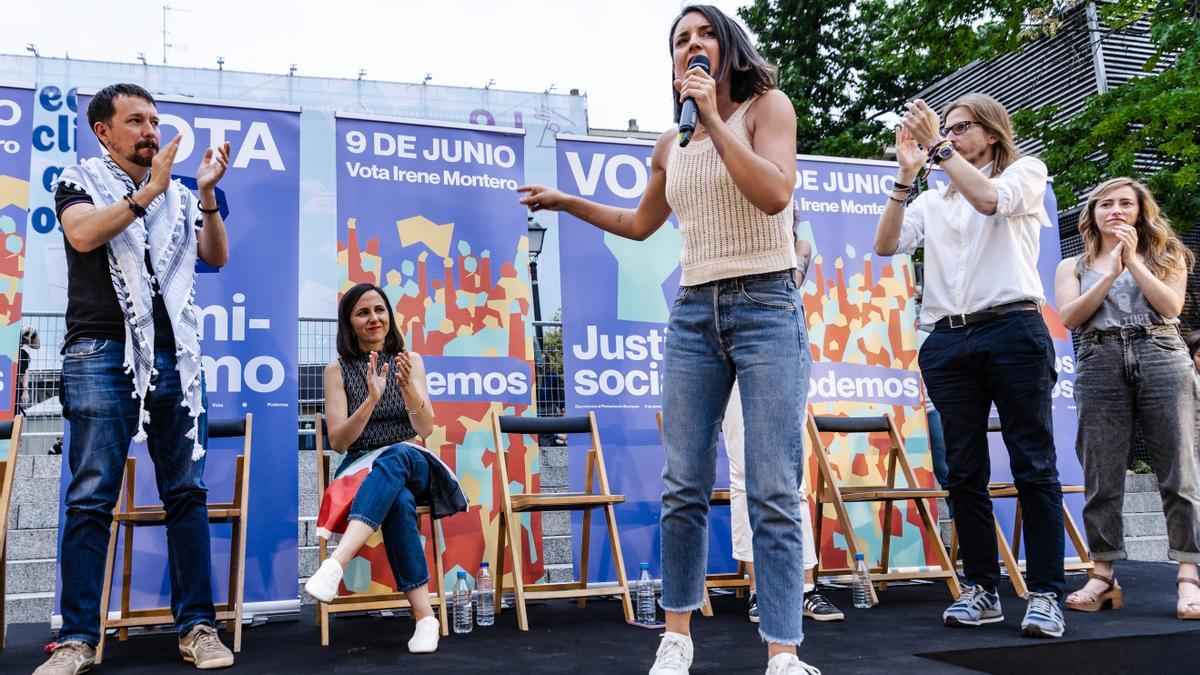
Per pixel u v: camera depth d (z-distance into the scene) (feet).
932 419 15.16
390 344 10.96
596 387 13.48
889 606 11.64
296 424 12.07
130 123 8.54
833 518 14.28
